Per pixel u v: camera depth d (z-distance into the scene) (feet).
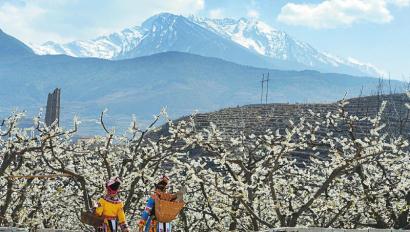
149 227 43.55
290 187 75.10
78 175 75.31
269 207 81.41
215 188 72.02
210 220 91.04
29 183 83.66
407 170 75.31
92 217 42.34
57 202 91.30
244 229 77.36
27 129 77.61
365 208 76.43
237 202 76.18
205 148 77.10
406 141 70.95
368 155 68.95
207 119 267.59
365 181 72.08
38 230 67.51
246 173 74.02
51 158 85.51
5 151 81.35
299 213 68.28
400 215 73.31
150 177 76.54
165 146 80.23
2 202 91.97
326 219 88.02
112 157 86.99
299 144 75.56
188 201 83.97
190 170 73.41
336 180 75.36
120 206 42.42
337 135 134.41
